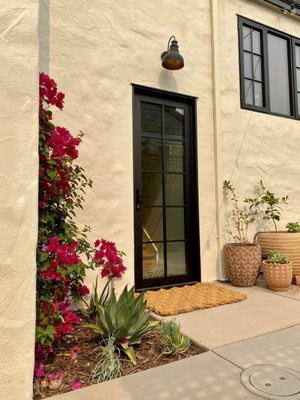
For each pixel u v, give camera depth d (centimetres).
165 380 170
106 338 208
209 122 402
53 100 213
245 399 153
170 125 382
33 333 154
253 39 461
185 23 389
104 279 313
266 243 393
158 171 368
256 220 434
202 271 381
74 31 313
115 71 335
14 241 150
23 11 160
